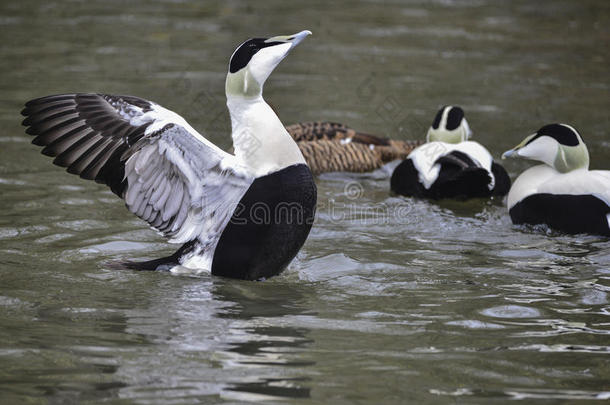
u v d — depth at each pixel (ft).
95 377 24.84
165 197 33.12
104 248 38.32
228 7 103.04
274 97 69.46
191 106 64.59
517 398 23.99
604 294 33.47
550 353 27.37
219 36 88.22
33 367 25.46
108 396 23.63
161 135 31.55
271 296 32.73
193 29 91.25
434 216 46.37
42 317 29.68
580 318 30.73
